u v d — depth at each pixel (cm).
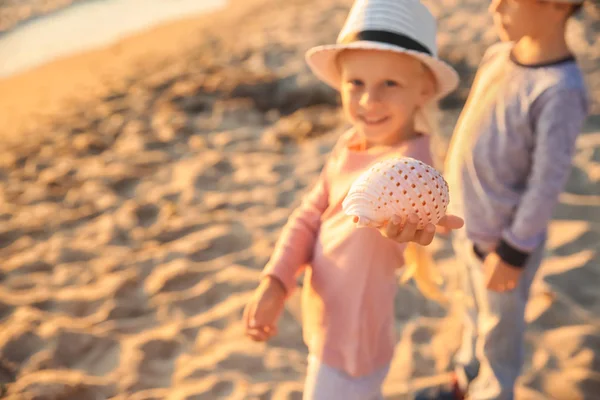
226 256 390
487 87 225
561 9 201
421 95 195
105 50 916
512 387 236
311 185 473
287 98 639
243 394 281
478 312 246
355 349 185
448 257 375
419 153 188
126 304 347
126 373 298
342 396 188
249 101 638
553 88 202
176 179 490
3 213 449
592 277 349
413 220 149
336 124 577
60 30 1045
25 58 911
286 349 313
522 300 229
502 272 215
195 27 985
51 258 392
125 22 1072
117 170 503
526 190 211
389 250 183
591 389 277
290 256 201
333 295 187
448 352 305
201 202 456
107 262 385
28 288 366
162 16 1098
